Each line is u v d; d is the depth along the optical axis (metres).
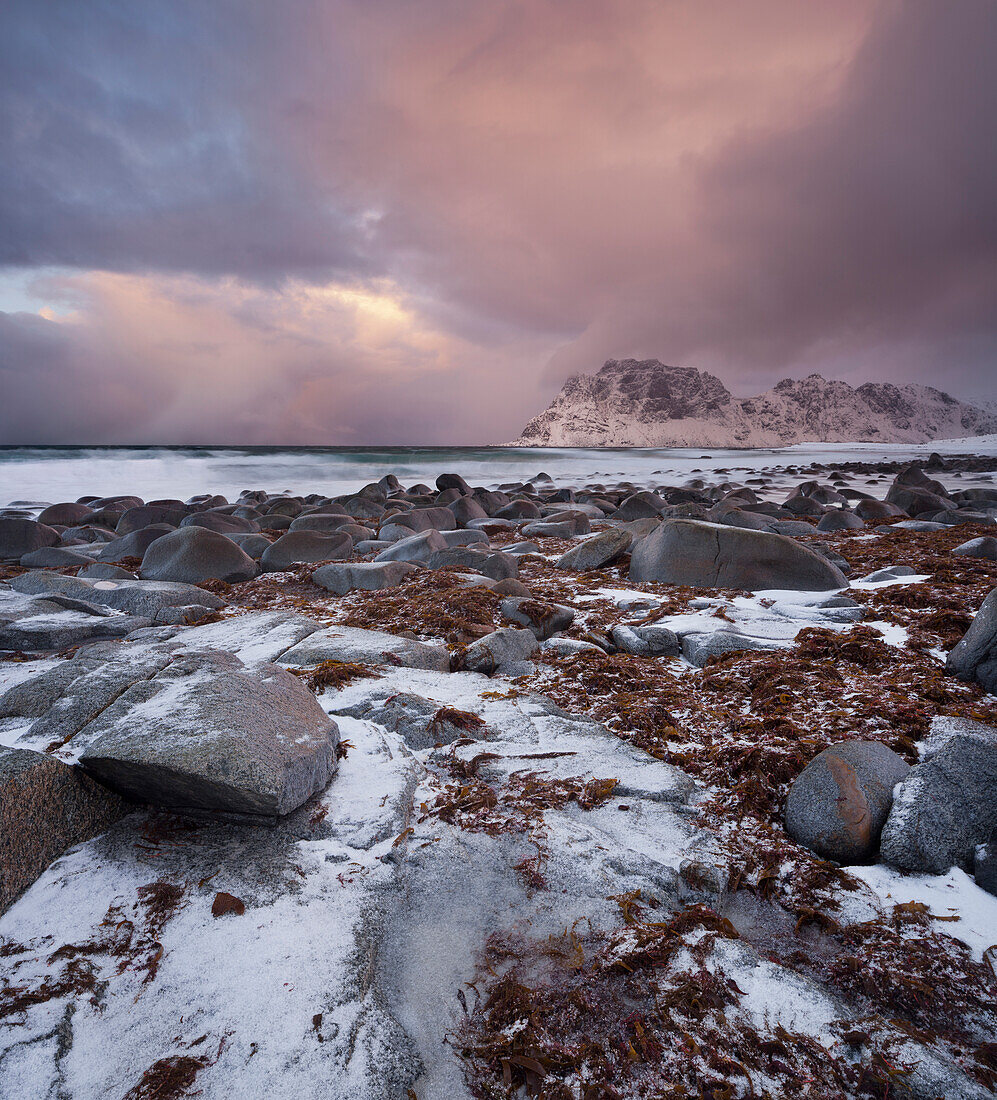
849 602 7.33
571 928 2.75
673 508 17.95
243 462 40.28
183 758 3.03
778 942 2.78
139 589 8.25
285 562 11.11
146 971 2.45
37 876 2.91
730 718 4.74
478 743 4.22
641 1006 2.40
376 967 2.58
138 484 30.75
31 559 11.79
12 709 3.88
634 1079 2.16
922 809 3.17
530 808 3.51
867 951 2.68
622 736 4.50
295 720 3.71
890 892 2.99
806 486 26.42
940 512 16.45
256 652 5.81
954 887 2.98
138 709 3.52
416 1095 2.11
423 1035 2.32
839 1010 2.34
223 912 2.72
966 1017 2.39
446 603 7.67
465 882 3.01
